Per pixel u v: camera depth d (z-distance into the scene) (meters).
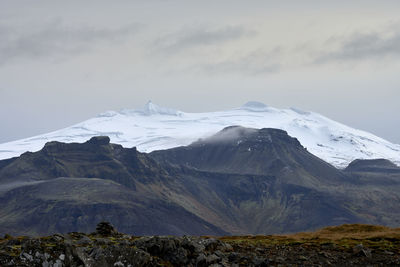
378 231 188.50
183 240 114.44
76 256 93.94
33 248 93.44
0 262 91.69
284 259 116.81
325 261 116.06
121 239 132.25
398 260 115.19
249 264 110.44
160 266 101.44
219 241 125.62
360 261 116.25
